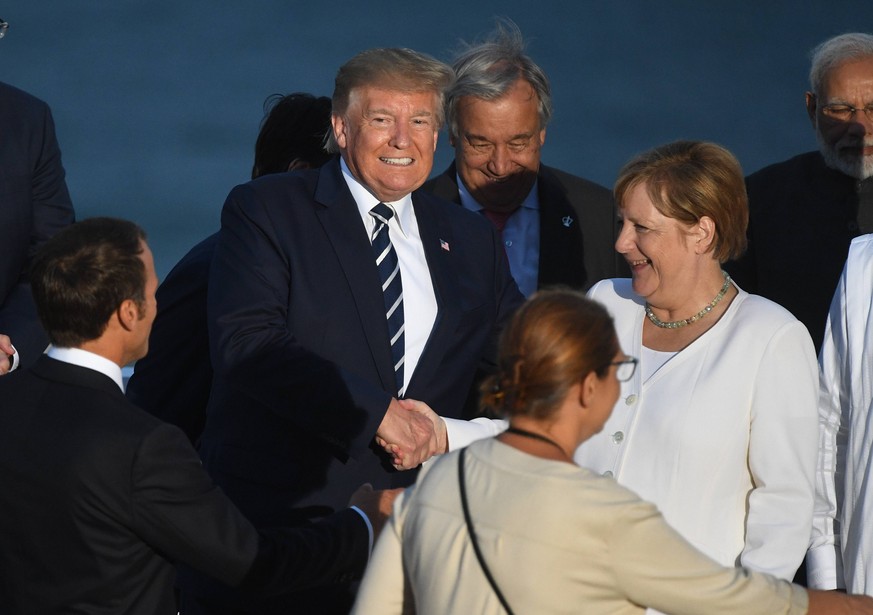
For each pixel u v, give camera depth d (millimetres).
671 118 91062
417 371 15242
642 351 14141
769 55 103062
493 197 19750
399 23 112250
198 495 11477
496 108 19016
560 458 10062
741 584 9992
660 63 101438
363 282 15125
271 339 14422
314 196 15344
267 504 14766
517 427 10219
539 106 19406
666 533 9820
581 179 20766
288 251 14930
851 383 14414
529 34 108000
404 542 10398
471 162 19484
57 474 11102
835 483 14688
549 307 10102
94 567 11219
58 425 11273
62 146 87938
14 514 11273
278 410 14391
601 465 13867
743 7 112688
